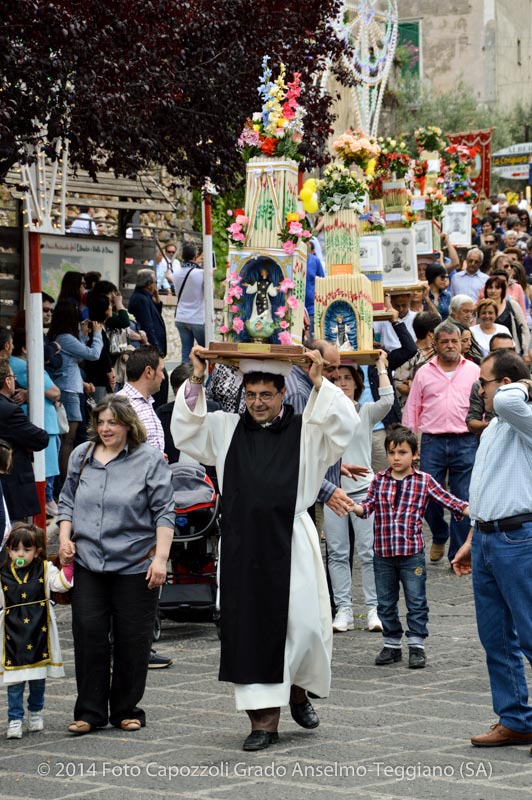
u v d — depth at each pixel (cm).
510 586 1393
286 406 1488
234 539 1432
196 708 1628
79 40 2186
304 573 1437
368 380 2483
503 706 1416
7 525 1756
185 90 2586
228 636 1419
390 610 1883
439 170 3431
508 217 5053
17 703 1510
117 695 1538
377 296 2461
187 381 1477
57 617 2203
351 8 4288
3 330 2564
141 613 1537
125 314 3281
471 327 3012
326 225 2250
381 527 1881
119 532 1540
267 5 2684
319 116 2869
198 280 3716
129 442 1583
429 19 12619
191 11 2511
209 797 1242
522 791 1245
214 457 1488
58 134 2248
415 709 1600
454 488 2589
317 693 1473
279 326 1484
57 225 2545
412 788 1256
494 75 12450
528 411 1377
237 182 2933
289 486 1438
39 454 2495
